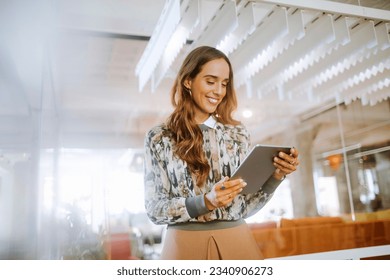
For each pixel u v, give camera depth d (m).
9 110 2.27
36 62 2.00
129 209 7.16
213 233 0.99
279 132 7.78
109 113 5.80
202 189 1.04
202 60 1.09
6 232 2.15
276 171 1.11
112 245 2.55
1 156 2.28
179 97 1.13
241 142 1.15
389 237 2.54
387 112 5.33
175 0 1.90
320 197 6.70
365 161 5.78
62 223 2.55
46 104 2.70
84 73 4.09
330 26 2.31
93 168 6.61
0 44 1.78
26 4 1.84
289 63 3.19
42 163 2.42
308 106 6.48
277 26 2.30
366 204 5.70
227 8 2.16
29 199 2.27
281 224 2.48
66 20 2.78
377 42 2.35
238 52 3.00
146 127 6.62
